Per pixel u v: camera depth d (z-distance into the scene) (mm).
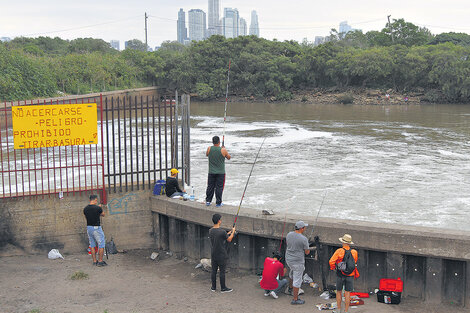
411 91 93812
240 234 9930
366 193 20875
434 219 17203
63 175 21594
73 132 10898
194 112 68875
